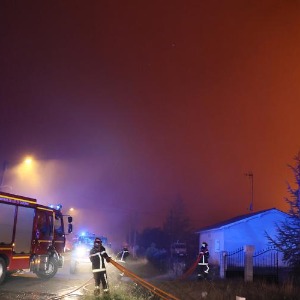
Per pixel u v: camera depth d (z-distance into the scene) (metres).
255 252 27.06
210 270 20.50
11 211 13.53
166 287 13.64
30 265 14.49
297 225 18.28
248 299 11.90
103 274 11.44
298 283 15.19
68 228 17.45
